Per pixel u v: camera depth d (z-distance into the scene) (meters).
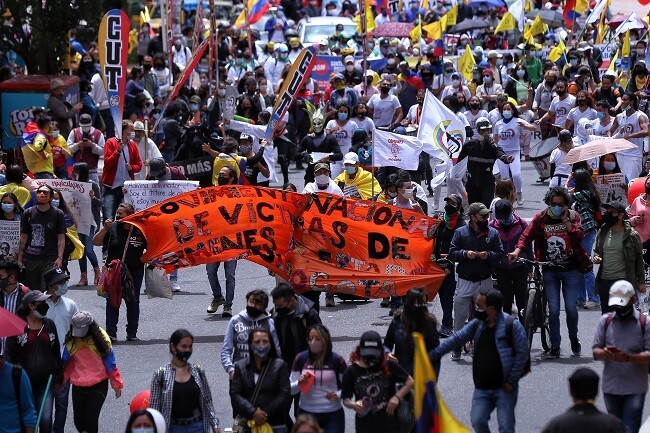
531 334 23.00
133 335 25.91
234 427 17.55
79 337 19.61
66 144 35.56
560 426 15.26
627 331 18.08
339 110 39.38
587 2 65.62
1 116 42.09
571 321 23.56
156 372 17.67
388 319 26.97
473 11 68.50
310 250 24.94
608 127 38.56
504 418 18.19
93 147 35.81
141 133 34.34
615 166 30.52
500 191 26.48
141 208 31.06
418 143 33.78
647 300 26.67
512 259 23.25
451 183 34.06
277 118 34.34
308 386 17.50
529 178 43.59
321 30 65.81
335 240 24.89
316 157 35.47
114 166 33.59
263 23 69.81
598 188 30.55
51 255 27.14
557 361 23.59
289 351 19.52
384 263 24.88
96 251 35.09
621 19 64.31
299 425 14.02
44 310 19.42
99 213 33.47
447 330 25.34
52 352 19.44
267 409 17.39
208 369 23.78
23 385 18.02
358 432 17.44
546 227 23.36
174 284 30.38
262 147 34.16
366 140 35.75
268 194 24.86
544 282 23.59
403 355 18.56
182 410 17.59
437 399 15.53
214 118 44.16
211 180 34.38
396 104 44.44
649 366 18.17
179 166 34.19
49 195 26.98
